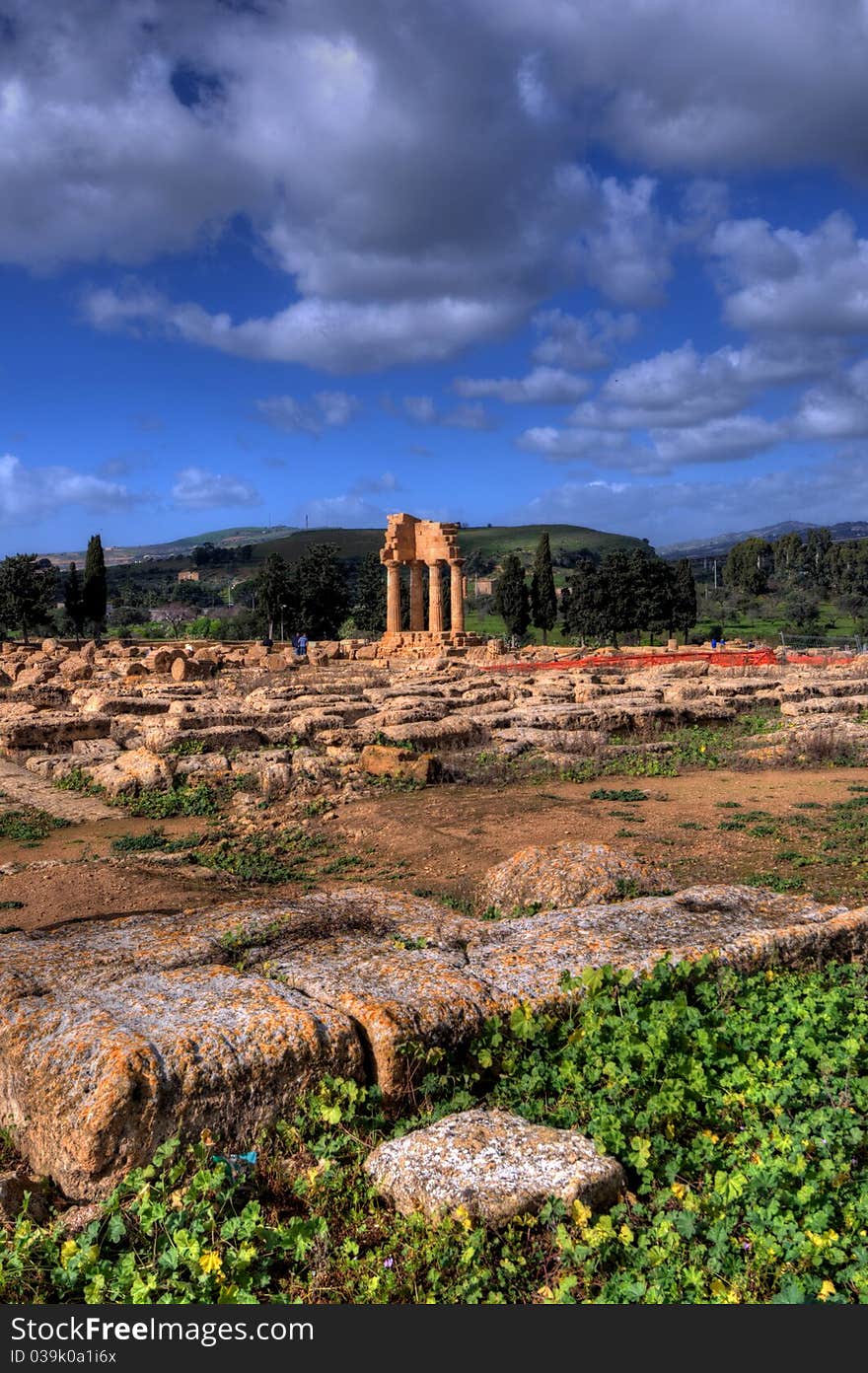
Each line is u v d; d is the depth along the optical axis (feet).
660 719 73.05
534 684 98.43
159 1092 16.01
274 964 21.35
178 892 34.76
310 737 66.03
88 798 55.21
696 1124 16.85
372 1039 18.24
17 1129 17.70
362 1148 16.80
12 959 21.63
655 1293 12.84
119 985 19.72
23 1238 14.33
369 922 24.93
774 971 23.29
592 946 22.95
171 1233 14.47
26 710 89.92
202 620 289.94
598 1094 17.63
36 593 219.61
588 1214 14.20
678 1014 19.71
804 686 87.10
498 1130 16.24
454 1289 13.38
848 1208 14.07
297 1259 14.20
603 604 214.07
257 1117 16.96
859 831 41.19
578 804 49.16
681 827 43.42
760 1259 13.24
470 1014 19.44
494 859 39.04
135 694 92.79
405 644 167.43
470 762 59.98
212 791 54.34
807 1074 17.98
